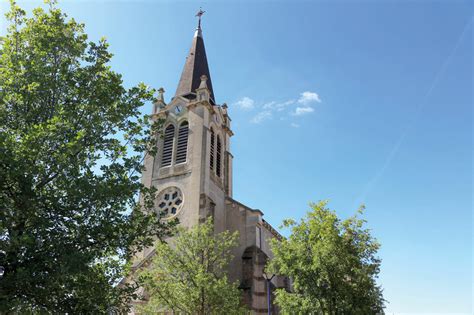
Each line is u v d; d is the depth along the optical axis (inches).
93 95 653.9
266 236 1690.5
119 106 670.5
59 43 664.4
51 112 634.2
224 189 1756.9
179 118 1813.5
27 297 519.8
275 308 1401.3
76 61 693.9
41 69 624.1
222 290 1054.4
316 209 1028.5
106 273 656.4
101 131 653.9
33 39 661.9
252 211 1592.0
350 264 922.1
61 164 560.1
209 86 2128.4
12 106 617.0
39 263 516.4
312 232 971.9
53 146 578.6
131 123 693.9
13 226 547.2
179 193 1587.1
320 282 927.7
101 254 589.9
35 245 521.0
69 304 555.8
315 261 908.6
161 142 1780.3
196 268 1106.7
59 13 696.4
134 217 647.8
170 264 1129.4
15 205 529.7
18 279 484.4
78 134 565.0
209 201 1528.1
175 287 1071.6
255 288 1396.4
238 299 1119.0
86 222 578.6
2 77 614.9
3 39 660.1
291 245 992.2
